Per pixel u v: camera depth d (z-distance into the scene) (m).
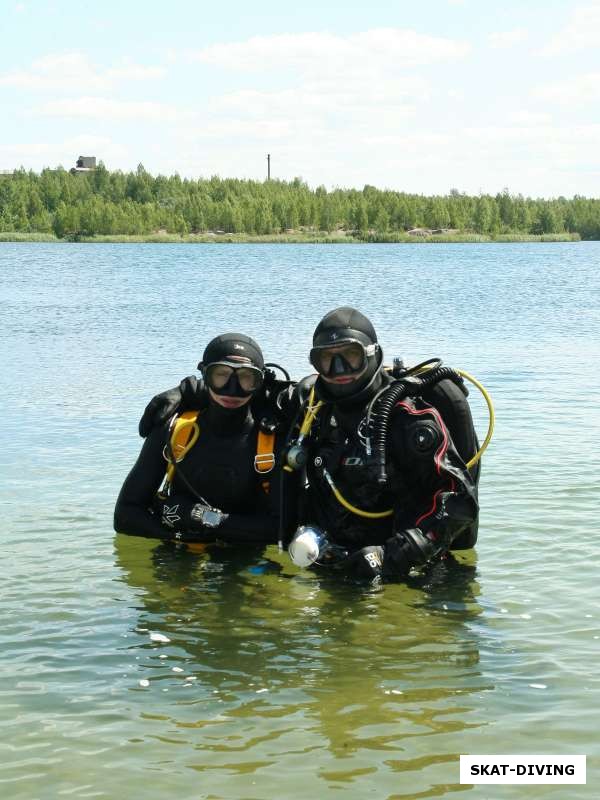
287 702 3.77
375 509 5.40
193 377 6.00
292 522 5.61
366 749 3.41
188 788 3.19
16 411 9.94
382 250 99.38
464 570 5.34
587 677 3.95
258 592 5.08
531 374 12.27
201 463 5.83
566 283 36.28
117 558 5.62
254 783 3.22
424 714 3.66
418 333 17.59
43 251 92.25
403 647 4.30
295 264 58.75
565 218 162.25
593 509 6.35
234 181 168.12
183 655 4.23
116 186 165.12
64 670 4.07
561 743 3.44
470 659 4.15
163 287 34.50
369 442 5.22
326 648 4.30
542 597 4.90
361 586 5.16
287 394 5.81
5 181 151.88
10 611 4.75
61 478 7.28
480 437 8.47
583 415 9.45
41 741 3.48
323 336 5.19
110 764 3.33
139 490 5.97
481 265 56.84
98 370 13.08
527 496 6.66
